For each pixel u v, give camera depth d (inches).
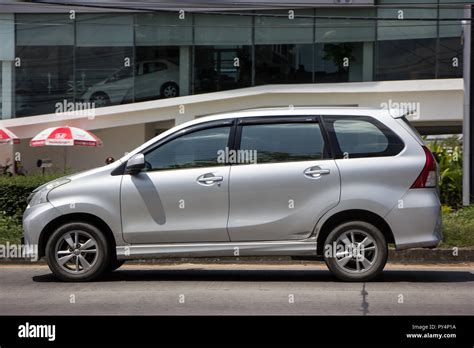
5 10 959.6
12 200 541.6
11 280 368.8
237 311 283.0
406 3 906.1
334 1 908.6
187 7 941.2
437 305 294.0
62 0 940.6
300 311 282.0
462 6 771.4
